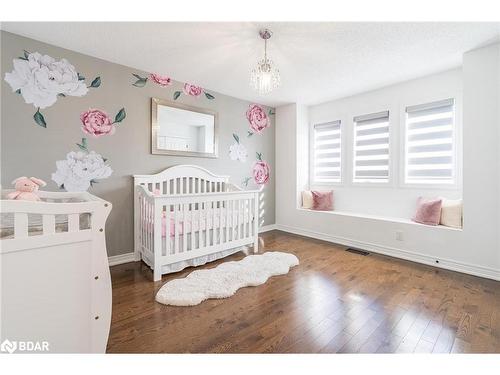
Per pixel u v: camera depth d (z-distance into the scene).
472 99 2.32
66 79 2.33
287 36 2.08
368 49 2.29
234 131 3.78
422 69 2.74
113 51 2.37
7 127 2.06
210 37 2.12
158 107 2.92
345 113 3.78
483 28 1.96
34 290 1.00
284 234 4.04
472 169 2.36
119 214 2.67
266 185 4.28
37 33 2.06
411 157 3.11
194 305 1.81
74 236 1.07
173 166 3.06
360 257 2.91
